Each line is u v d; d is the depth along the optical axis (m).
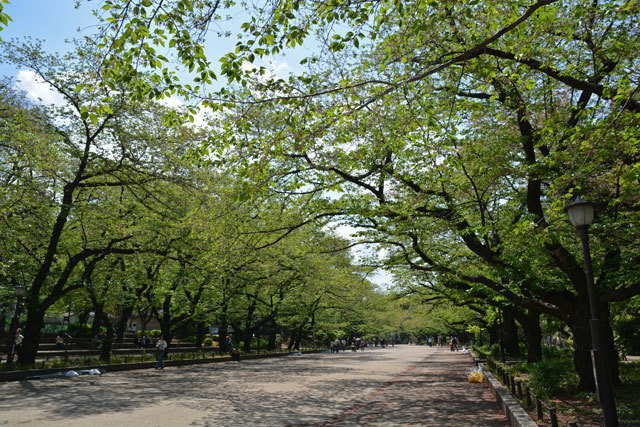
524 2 9.70
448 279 17.72
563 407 10.20
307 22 6.96
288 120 8.48
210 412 10.79
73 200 21.67
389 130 12.30
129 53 7.12
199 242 19.12
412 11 7.33
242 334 47.38
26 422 9.35
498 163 11.77
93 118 7.25
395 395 14.28
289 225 15.18
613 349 13.41
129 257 23.08
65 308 34.69
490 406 11.68
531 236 10.20
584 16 10.53
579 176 8.91
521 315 22.00
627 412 9.40
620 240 11.10
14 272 19.84
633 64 10.65
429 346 93.06
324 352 56.75
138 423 9.33
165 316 29.42
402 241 17.88
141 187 20.41
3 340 30.91
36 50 18.86
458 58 6.67
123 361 23.81
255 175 8.98
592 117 11.59
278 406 11.88
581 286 12.50
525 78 12.47
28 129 18.45
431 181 13.67
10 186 17.50
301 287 39.91
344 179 14.34
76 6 6.60
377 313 61.28
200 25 6.88
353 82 8.76
